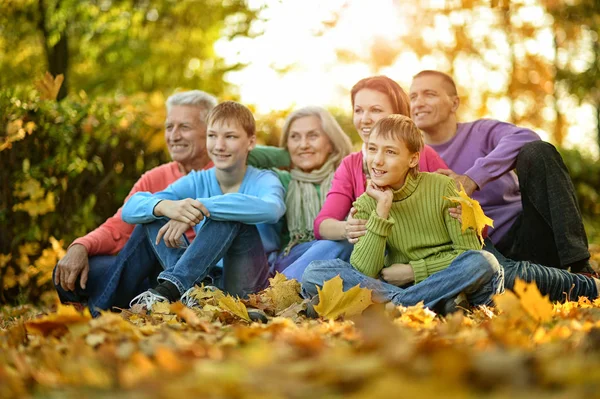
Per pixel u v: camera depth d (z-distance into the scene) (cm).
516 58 1216
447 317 340
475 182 473
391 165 418
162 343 259
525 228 475
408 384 170
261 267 478
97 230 519
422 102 523
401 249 430
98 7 1484
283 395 175
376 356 200
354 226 433
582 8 1209
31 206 615
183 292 440
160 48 1633
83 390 204
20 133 598
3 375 219
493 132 522
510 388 174
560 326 281
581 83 1367
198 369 199
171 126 558
